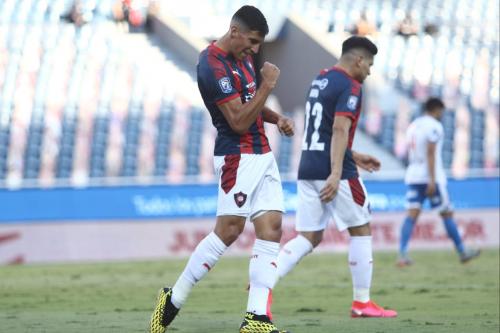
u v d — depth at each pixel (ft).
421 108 238.27
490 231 180.04
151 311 82.89
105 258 165.68
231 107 55.93
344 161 74.95
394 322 71.46
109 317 77.05
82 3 248.93
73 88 227.61
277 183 58.95
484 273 125.29
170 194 170.19
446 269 132.16
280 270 76.79
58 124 217.56
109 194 167.12
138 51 242.99
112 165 214.69
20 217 161.68
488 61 259.39
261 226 58.29
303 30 245.24
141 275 130.62
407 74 253.65
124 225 167.02
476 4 276.21
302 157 76.84
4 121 216.33
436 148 133.90
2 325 70.59
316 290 105.09
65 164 212.84
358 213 75.05
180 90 231.71
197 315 78.74
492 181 180.86
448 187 178.60
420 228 175.94
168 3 257.55
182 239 169.99
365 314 75.77
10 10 242.99
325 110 75.10
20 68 229.86
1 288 112.06
